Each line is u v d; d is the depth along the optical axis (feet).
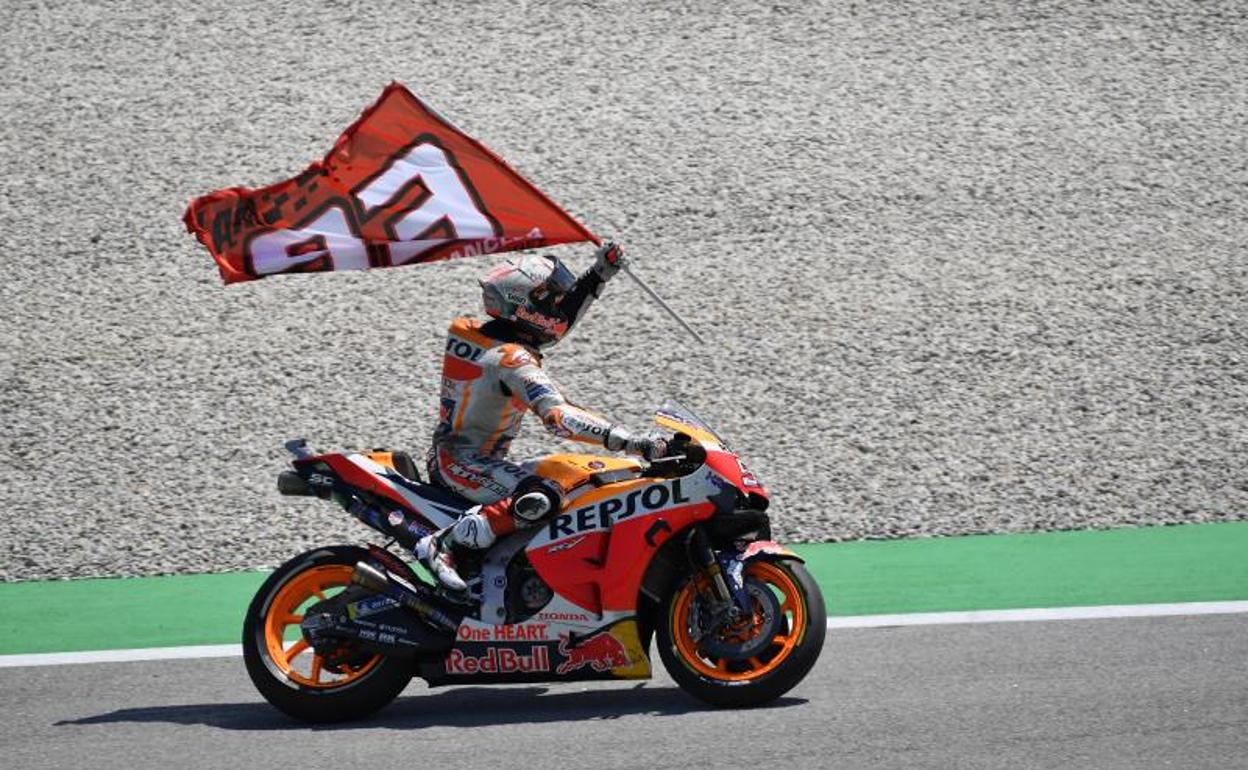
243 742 67.10
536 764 62.34
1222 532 98.53
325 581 72.28
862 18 185.57
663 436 71.05
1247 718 64.44
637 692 73.72
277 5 191.11
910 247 140.87
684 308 132.16
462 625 70.08
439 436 73.26
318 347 128.16
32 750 66.59
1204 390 118.73
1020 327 128.26
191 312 134.21
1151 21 183.01
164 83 172.14
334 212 77.87
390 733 67.97
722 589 68.39
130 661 81.00
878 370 122.52
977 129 160.35
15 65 177.47
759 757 62.03
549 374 122.83
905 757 61.36
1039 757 60.80
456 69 173.58
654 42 180.04
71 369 125.90
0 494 109.29
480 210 77.15
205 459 113.19
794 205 147.84
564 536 70.08
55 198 151.64
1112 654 74.54
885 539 100.37
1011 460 110.11
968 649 76.64
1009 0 189.57
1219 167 152.56
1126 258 138.31
